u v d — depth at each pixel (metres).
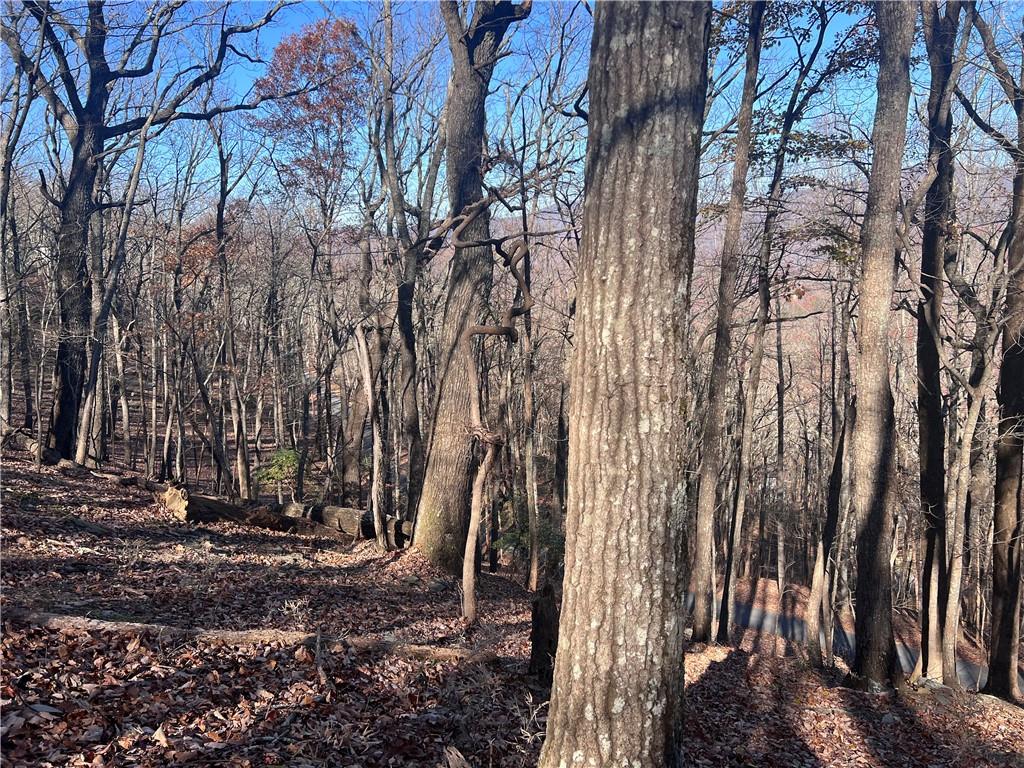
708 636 13.93
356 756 4.89
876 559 12.06
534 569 17.75
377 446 14.27
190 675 5.59
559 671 4.04
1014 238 13.52
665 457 3.81
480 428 9.38
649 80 3.74
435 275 25.95
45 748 4.27
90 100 19.38
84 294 19.11
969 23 12.68
